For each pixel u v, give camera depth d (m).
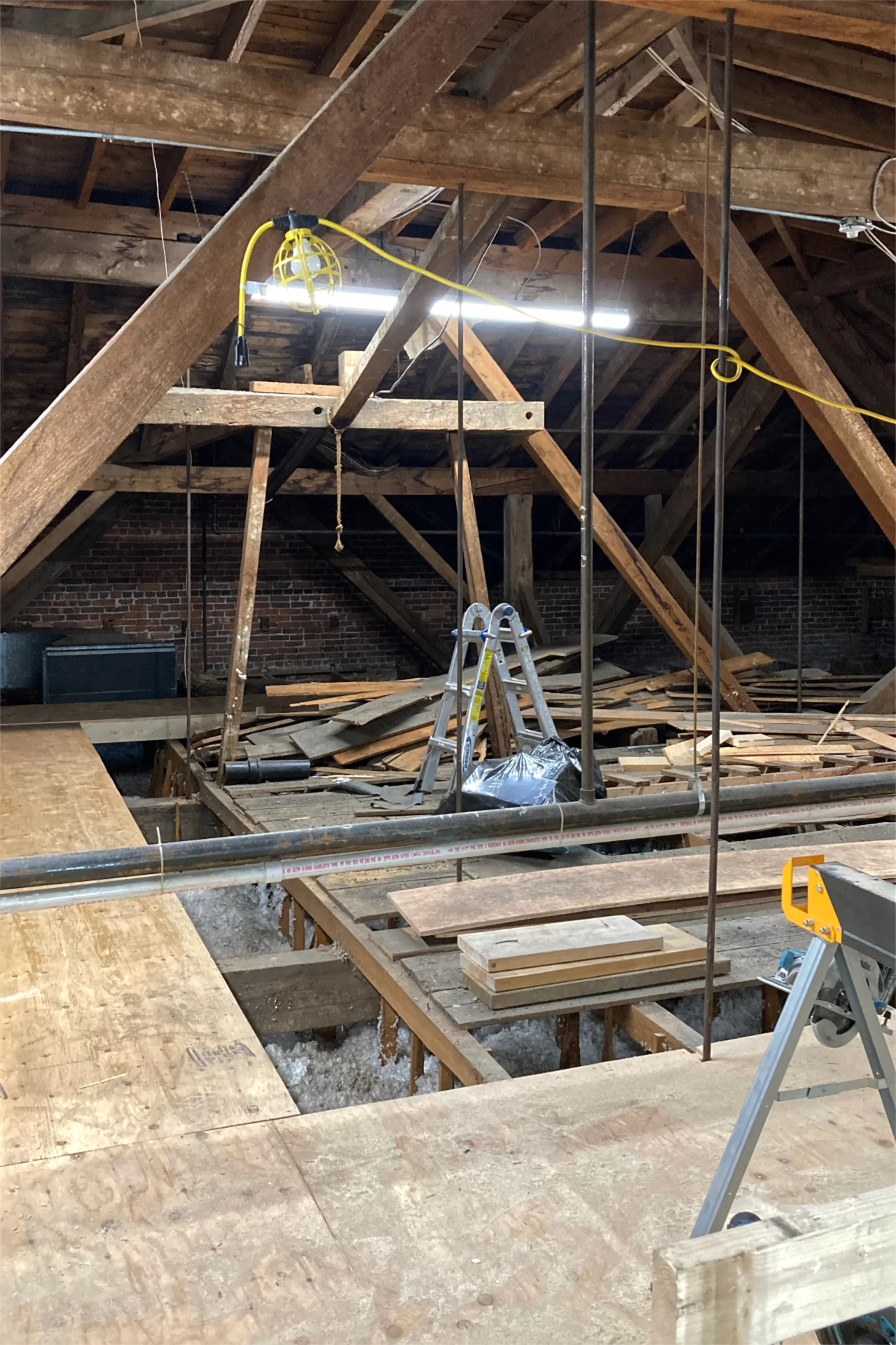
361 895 3.96
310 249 2.87
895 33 2.50
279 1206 1.95
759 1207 1.92
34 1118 2.30
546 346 8.72
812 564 12.42
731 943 3.43
